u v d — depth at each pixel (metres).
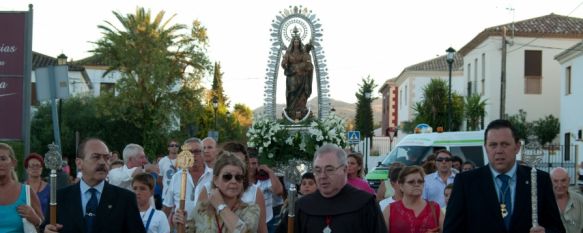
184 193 7.11
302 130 14.98
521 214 5.84
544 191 5.91
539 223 5.90
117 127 42.84
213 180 6.36
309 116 16.92
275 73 17.53
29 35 15.00
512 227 5.84
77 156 6.48
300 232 5.76
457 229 6.01
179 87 45.75
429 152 19.69
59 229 6.09
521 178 5.93
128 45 41.47
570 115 35.81
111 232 6.26
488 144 5.95
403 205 7.78
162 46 41.69
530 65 41.94
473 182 6.02
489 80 42.25
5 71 14.97
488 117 42.12
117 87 41.56
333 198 5.70
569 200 8.44
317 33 17.61
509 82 41.97
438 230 7.65
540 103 41.84
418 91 60.00
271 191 10.15
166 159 12.54
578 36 41.50
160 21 42.47
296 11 17.66
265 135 14.73
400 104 66.50
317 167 5.67
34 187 9.68
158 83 41.25
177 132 43.12
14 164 7.20
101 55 42.25
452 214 6.03
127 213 6.38
